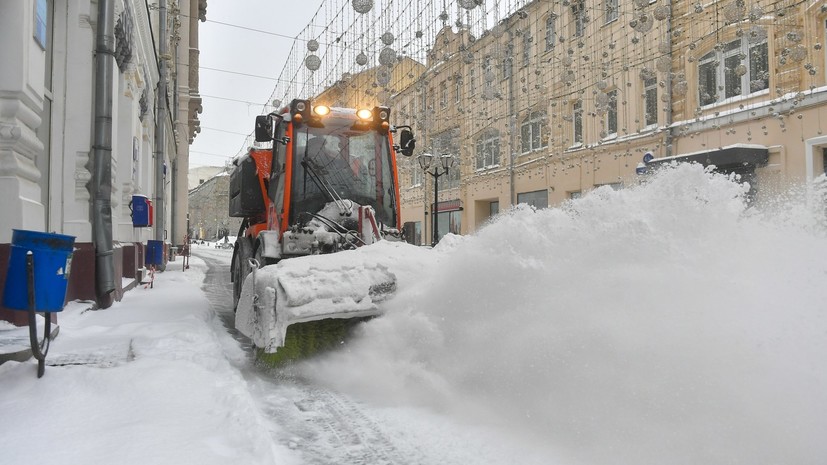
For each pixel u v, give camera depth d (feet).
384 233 20.77
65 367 14.01
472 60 29.94
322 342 15.49
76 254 24.62
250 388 13.82
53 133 24.57
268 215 22.59
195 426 10.28
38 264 13.05
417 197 87.15
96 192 25.05
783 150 36.78
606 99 35.99
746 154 37.06
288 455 9.85
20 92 17.20
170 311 24.64
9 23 17.10
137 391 12.21
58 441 9.47
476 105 55.11
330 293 14.17
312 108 21.08
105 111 25.16
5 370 13.39
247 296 15.97
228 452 9.23
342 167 21.20
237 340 19.61
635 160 48.62
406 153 23.21
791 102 35.76
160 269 53.83
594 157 53.26
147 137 48.52
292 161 20.56
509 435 10.30
